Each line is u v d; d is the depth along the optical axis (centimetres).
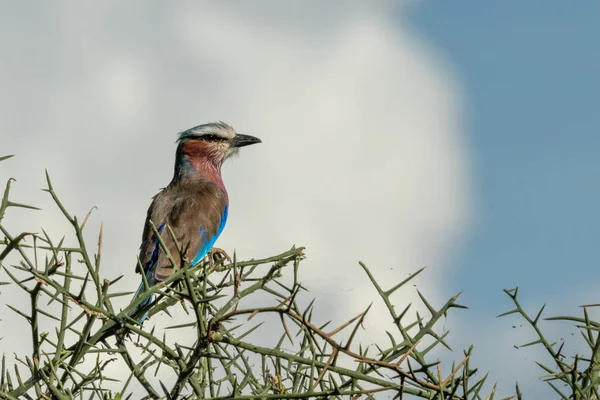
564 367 792
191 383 798
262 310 717
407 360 812
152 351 834
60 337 835
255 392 839
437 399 775
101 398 844
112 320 840
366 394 731
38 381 826
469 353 763
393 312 819
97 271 823
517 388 791
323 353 816
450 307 825
